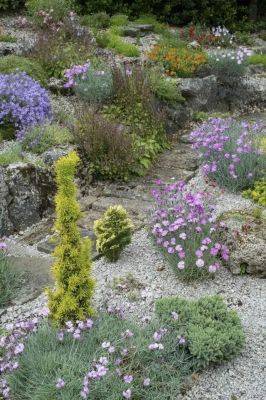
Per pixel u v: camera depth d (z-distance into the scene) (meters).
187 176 5.21
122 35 9.02
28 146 5.05
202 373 3.12
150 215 4.27
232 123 5.52
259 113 7.84
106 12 10.05
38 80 6.26
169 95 6.41
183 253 3.62
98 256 4.07
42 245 4.23
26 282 3.82
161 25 9.93
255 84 8.18
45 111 5.53
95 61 6.93
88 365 2.91
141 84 6.11
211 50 8.91
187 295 3.67
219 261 3.93
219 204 4.62
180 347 3.15
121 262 4.02
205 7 10.98
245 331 3.37
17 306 3.60
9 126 5.32
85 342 3.06
